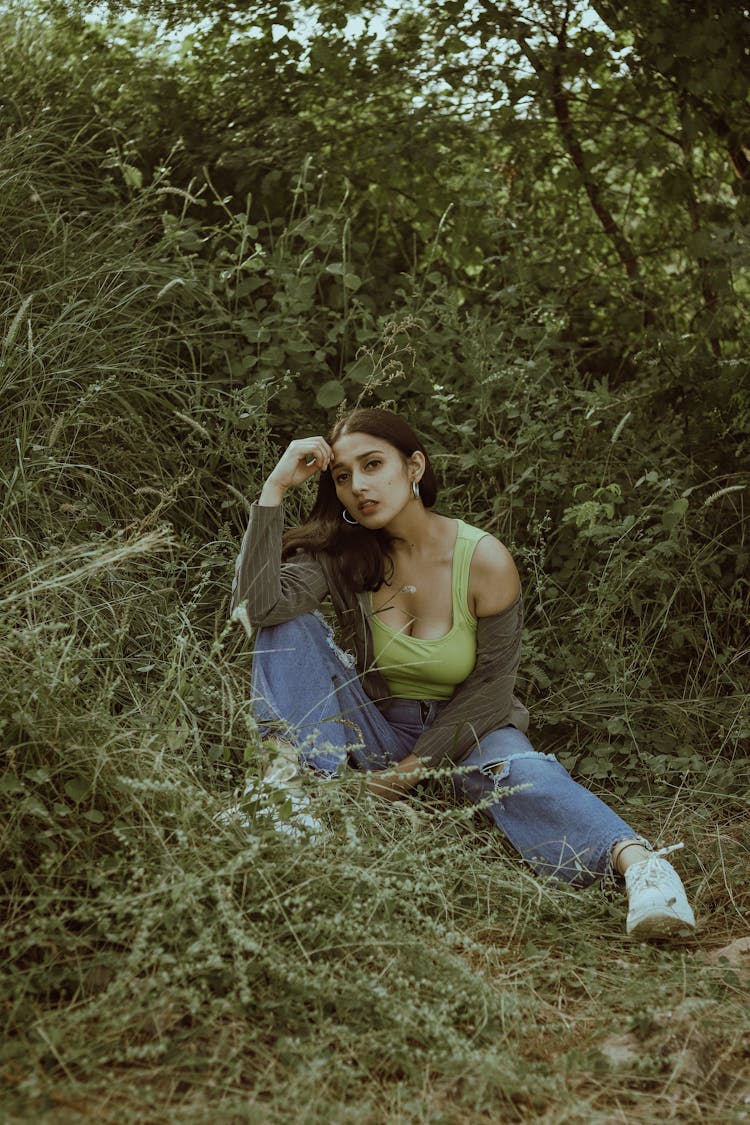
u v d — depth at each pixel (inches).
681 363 169.2
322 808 96.4
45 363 141.3
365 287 174.9
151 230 164.6
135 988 72.2
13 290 146.9
